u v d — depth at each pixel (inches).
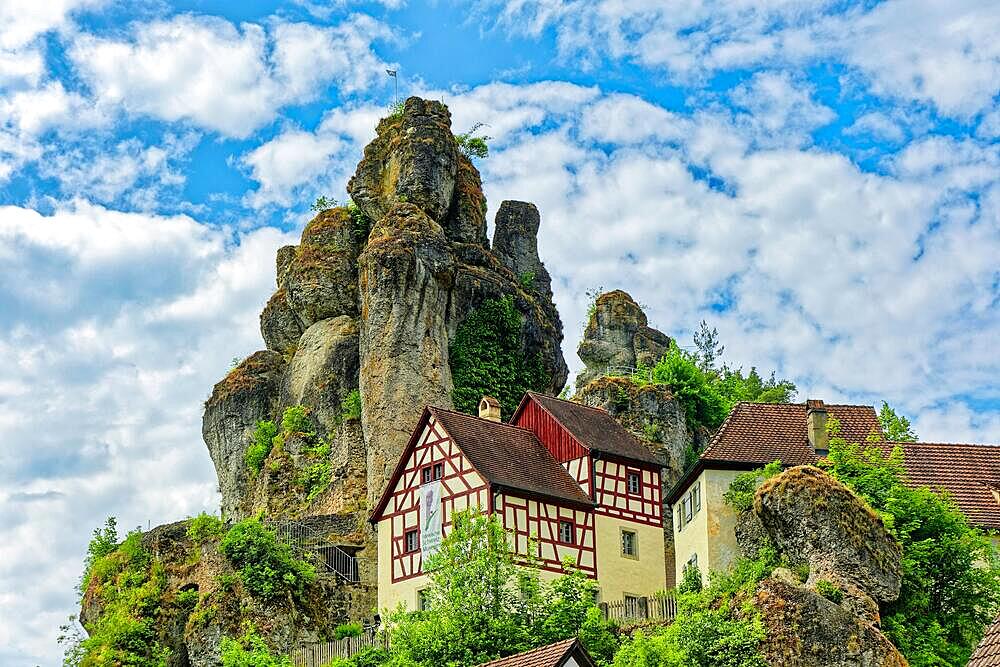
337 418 3577.8
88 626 3142.2
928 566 2182.6
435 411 2864.2
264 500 3543.3
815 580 2133.4
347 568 3083.2
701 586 2432.3
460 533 2434.8
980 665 1226.6
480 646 2241.6
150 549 3166.8
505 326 3703.3
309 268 3806.6
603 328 4037.9
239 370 3868.1
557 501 2807.6
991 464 2527.1
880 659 2015.3
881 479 2298.2
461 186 3946.9
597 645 2265.0
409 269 3484.3
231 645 2495.1
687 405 3617.1
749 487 2426.2
